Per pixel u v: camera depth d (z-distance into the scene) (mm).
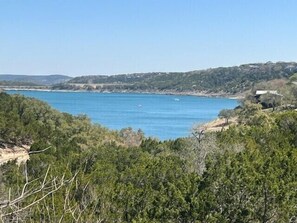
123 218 23156
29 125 77750
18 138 73250
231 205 22312
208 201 22328
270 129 44906
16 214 5559
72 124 88000
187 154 41031
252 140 41000
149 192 24516
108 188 25219
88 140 78562
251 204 22188
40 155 37219
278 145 37875
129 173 29984
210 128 106125
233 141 41531
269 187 22094
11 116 80312
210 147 39969
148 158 38844
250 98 148000
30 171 33500
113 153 43062
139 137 92312
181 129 134250
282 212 21828
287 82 183125
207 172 24344
